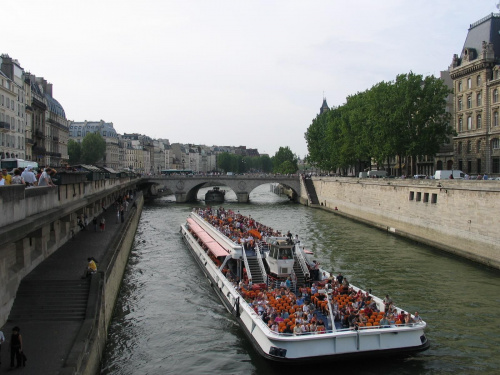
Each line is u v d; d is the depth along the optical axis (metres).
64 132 111.31
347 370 20.78
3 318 20.19
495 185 38.31
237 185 110.12
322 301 24.94
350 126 87.44
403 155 67.44
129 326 26.86
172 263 43.03
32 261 26.09
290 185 109.81
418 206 52.62
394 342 21.00
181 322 27.58
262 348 21.72
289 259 29.45
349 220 72.56
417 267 39.00
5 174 23.06
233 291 28.39
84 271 25.97
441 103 64.69
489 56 63.34
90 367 18.00
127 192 90.31
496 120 62.50
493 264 38.38
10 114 66.94
